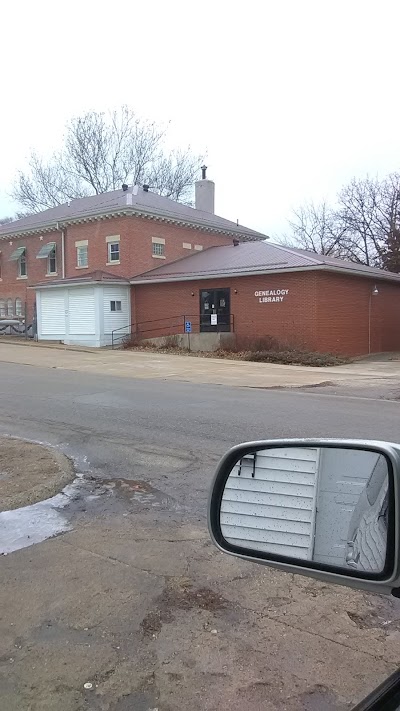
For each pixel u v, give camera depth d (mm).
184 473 6277
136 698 2633
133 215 29297
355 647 3059
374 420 9242
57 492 5672
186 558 4176
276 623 3309
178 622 3305
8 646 3049
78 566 4031
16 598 3574
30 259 35000
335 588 3762
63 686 2711
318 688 2703
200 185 38031
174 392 12664
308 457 1996
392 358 24391
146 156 48375
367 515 1797
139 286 29234
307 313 23234
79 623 3283
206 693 2668
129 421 9219
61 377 15500
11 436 8164
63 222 31906
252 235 36656
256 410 10211
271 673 2820
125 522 4887
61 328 29594
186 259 30828
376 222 40906
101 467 6582
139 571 3959
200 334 24750
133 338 28547
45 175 48250
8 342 29688
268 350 22688
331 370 18469
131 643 3084
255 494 2100
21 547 4375
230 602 3555
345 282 24812
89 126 47031
